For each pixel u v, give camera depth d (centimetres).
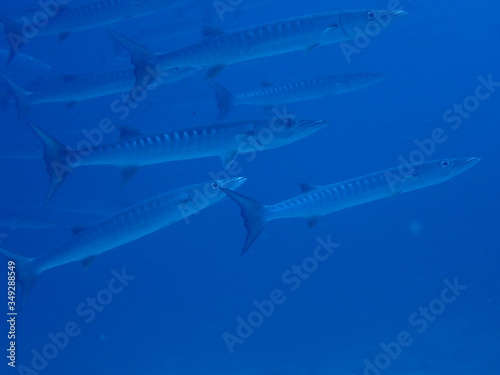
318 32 815
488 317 2027
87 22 1022
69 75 1074
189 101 1794
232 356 1998
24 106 1075
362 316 2544
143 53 790
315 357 1805
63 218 3541
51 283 4678
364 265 4594
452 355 1541
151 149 786
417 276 3819
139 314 3834
